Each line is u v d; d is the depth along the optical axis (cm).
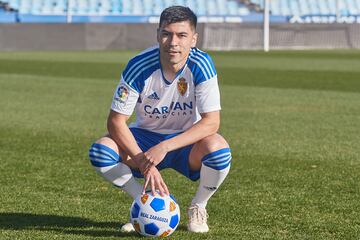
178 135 564
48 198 711
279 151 980
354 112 1400
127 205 684
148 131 601
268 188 759
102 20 4356
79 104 1527
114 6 4547
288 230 596
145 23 3759
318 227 607
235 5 4662
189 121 591
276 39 4012
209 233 582
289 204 689
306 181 793
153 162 554
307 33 4069
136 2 4572
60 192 739
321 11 4869
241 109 1449
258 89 1859
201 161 573
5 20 4216
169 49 545
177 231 586
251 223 618
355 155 948
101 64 2744
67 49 3719
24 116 1338
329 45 4122
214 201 701
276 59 3127
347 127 1205
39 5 4425
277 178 808
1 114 1364
